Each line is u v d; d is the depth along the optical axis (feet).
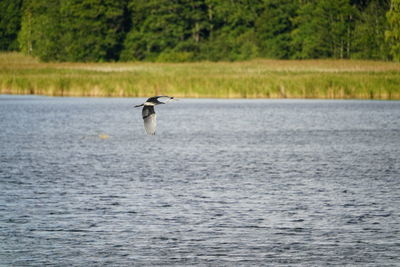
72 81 238.07
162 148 127.03
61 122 169.89
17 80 242.17
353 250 61.87
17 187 88.22
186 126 164.35
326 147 127.85
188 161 111.45
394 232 67.31
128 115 187.11
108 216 73.15
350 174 98.99
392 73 241.96
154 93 228.22
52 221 71.00
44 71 280.72
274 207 77.25
